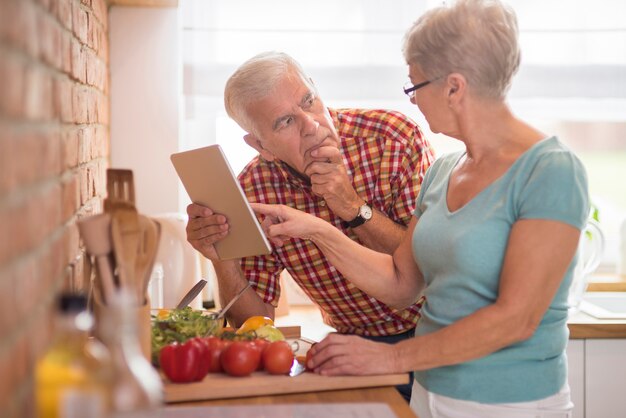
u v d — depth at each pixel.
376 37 2.85
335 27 2.85
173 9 2.77
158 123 2.79
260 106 1.96
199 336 1.71
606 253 3.17
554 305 1.55
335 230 1.85
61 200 1.37
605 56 2.93
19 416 0.96
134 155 2.79
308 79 2.03
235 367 1.52
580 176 1.46
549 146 1.50
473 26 1.51
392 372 1.52
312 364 1.56
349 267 1.83
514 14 1.55
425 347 1.51
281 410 1.37
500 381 1.53
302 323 2.64
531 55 2.92
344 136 2.17
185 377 1.47
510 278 1.45
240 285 2.17
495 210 1.50
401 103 2.89
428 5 2.85
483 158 1.58
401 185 2.14
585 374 2.46
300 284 2.26
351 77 2.86
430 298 1.64
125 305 0.87
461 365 1.55
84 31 1.84
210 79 2.82
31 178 1.04
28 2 1.03
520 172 1.49
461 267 1.53
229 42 2.82
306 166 2.01
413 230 1.81
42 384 0.89
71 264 1.51
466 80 1.53
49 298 1.20
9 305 0.90
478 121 1.56
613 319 2.47
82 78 1.79
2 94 0.86
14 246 0.92
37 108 1.10
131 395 0.87
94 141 2.07
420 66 1.58
